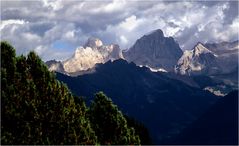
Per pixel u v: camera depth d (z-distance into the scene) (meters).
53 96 60.09
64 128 60.50
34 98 57.53
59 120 60.00
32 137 56.28
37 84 59.38
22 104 56.25
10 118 54.84
